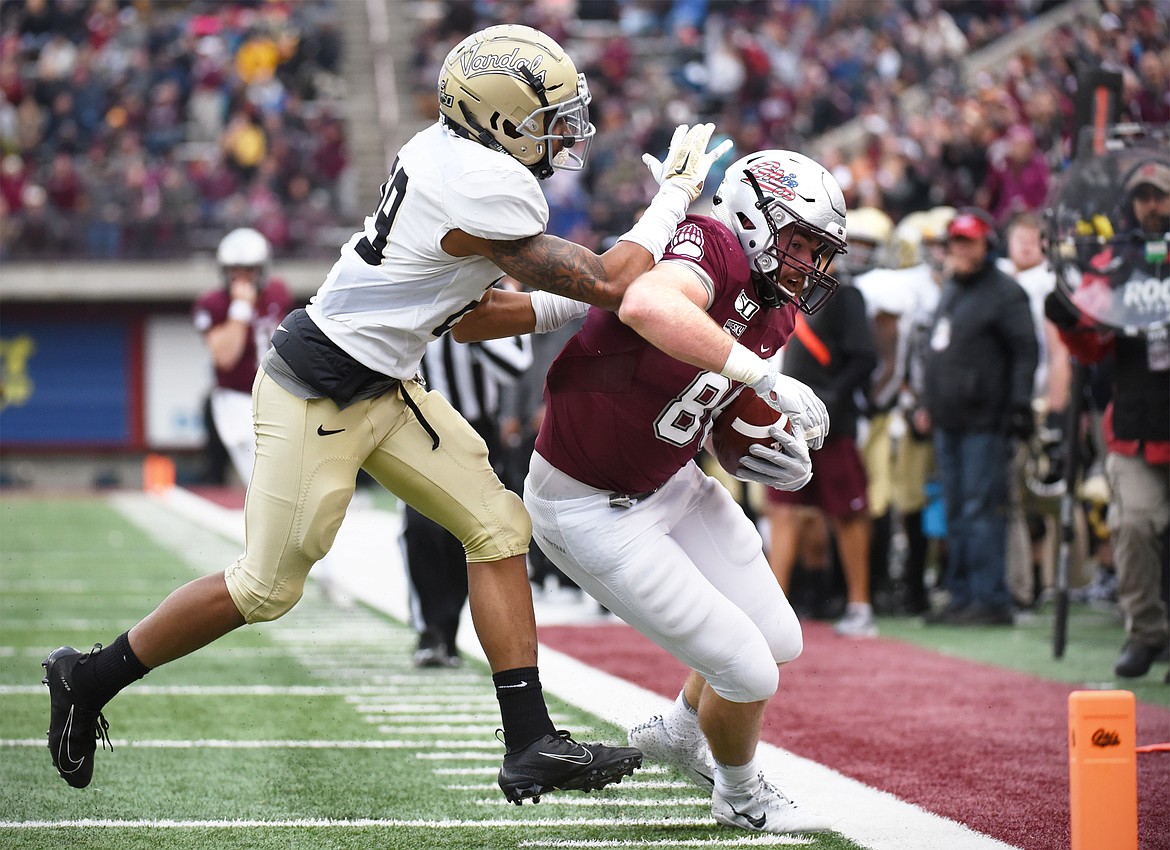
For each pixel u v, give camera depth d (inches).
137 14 3191.4
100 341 2787.9
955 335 1042.7
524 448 1174.3
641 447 482.6
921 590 1143.0
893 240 1209.4
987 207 1712.6
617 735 639.8
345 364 486.9
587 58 3080.7
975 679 834.8
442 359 861.8
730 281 474.9
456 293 485.7
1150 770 600.7
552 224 2492.6
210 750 660.7
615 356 480.7
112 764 631.8
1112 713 408.8
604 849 493.0
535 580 1258.6
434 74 3043.8
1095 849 406.0
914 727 700.7
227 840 508.4
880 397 1109.1
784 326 506.0
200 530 1838.1
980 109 1883.6
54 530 1844.2
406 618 1108.5
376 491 2449.6
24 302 2746.1
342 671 877.8
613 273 465.4
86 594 1239.5
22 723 719.1
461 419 516.1
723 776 518.0
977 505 1050.7
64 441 2787.9
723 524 513.3
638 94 2851.9
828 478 1005.8
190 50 3016.7
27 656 920.9
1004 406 1040.8
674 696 732.7
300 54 3043.8
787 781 590.6
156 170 2780.5
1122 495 811.4
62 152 2822.3
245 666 898.1
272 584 496.7
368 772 616.7
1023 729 694.5
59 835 515.8
